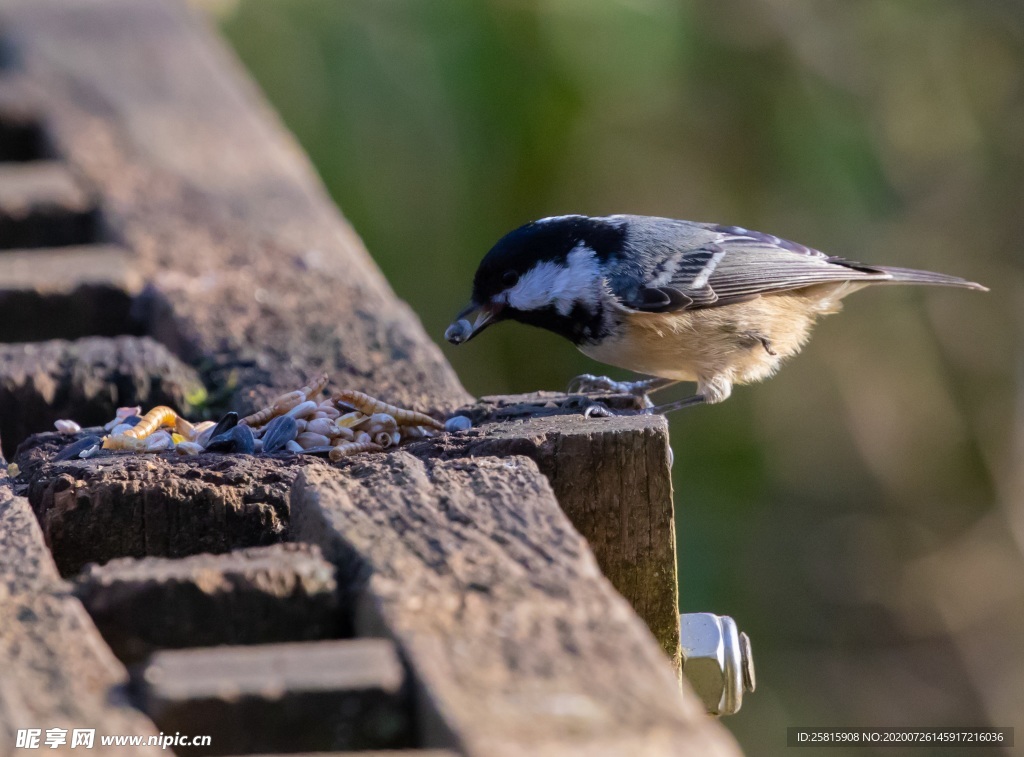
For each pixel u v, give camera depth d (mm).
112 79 12547
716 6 16953
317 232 9172
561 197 16109
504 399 6383
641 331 8773
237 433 5562
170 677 3305
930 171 17797
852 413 17281
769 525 16750
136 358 6867
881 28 17422
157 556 4871
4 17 14664
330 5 16594
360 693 3312
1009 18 17719
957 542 17250
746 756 16125
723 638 5262
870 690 16531
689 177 16766
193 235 8922
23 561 4043
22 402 6613
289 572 3855
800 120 17047
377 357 7105
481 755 2963
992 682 16719
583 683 3258
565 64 15594
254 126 11461
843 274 9562
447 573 3828
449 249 16094
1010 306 17594
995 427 17469
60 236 9461
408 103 16078
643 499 5105
